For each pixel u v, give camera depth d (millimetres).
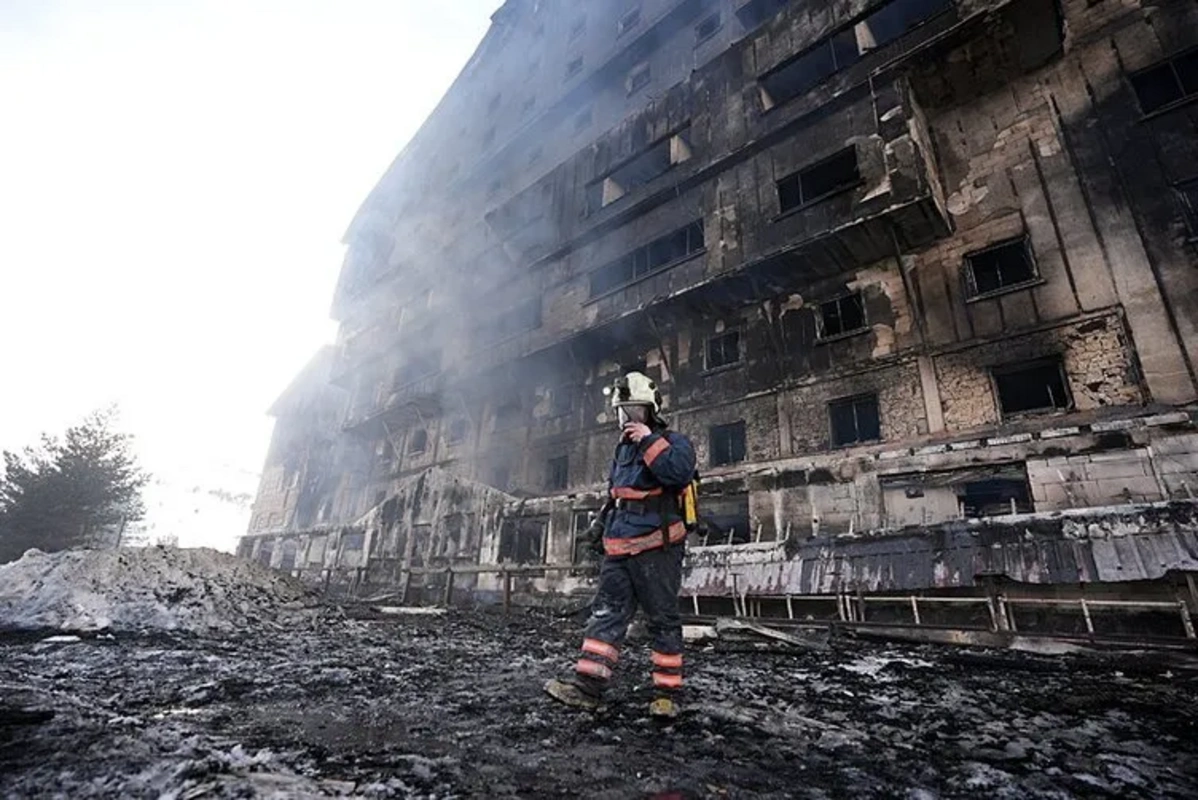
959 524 7012
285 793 1307
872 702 2975
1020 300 10375
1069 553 6102
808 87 13508
